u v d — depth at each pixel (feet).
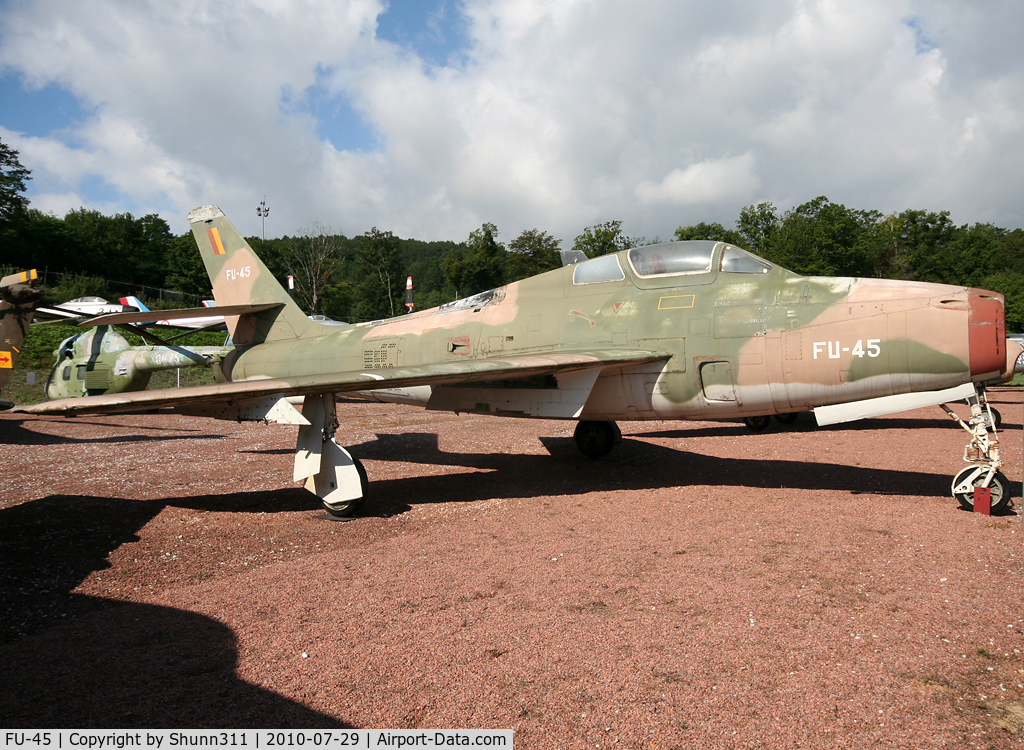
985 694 8.77
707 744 7.81
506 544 16.94
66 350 55.93
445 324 28.91
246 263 36.96
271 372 34.63
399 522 19.97
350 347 31.55
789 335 21.11
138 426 49.67
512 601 12.73
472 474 27.66
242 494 24.31
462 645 10.71
